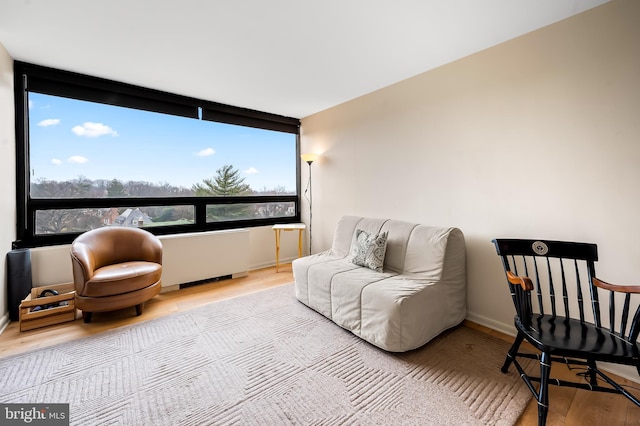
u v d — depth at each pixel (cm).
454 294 235
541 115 205
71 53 241
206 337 219
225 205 396
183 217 362
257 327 236
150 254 287
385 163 321
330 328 236
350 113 362
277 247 398
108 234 280
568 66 192
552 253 175
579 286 169
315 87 319
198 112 360
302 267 281
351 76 289
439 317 221
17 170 260
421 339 204
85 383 165
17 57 248
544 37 202
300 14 188
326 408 148
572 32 189
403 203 304
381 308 199
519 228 218
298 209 463
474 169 244
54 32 209
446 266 228
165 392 159
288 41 222
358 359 192
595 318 159
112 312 263
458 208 256
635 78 167
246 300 294
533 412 147
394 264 262
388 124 316
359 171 354
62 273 276
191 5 179
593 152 183
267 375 174
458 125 254
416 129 288
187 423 137
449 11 185
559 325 156
